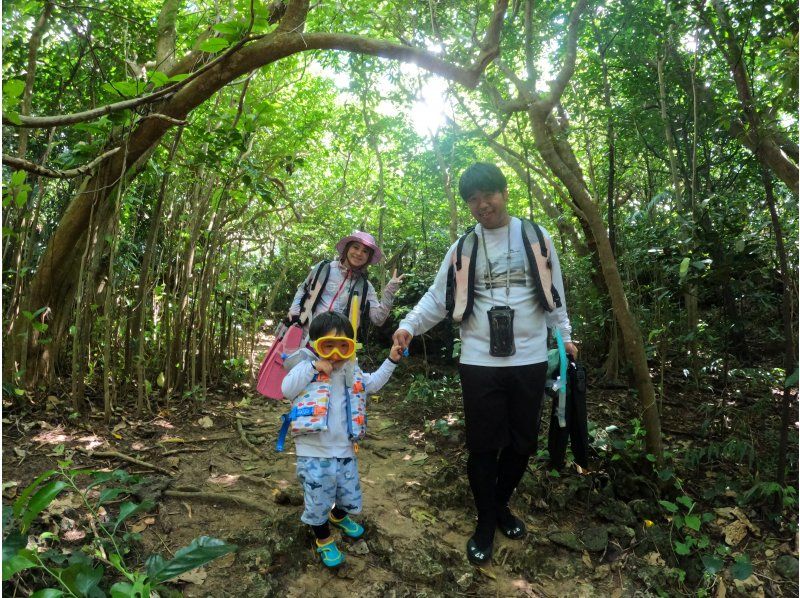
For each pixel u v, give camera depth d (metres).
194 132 3.27
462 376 2.27
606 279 2.70
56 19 2.97
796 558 2.26
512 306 2.19
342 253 3.05
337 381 2.13
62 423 3.00
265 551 2.08
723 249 3.29
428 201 6.41
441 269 2.41
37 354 3.20
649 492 2.61
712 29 3.29
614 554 2.33
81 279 3.03
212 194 3.75
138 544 2.07
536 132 2.71
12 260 3.26
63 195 3.83
